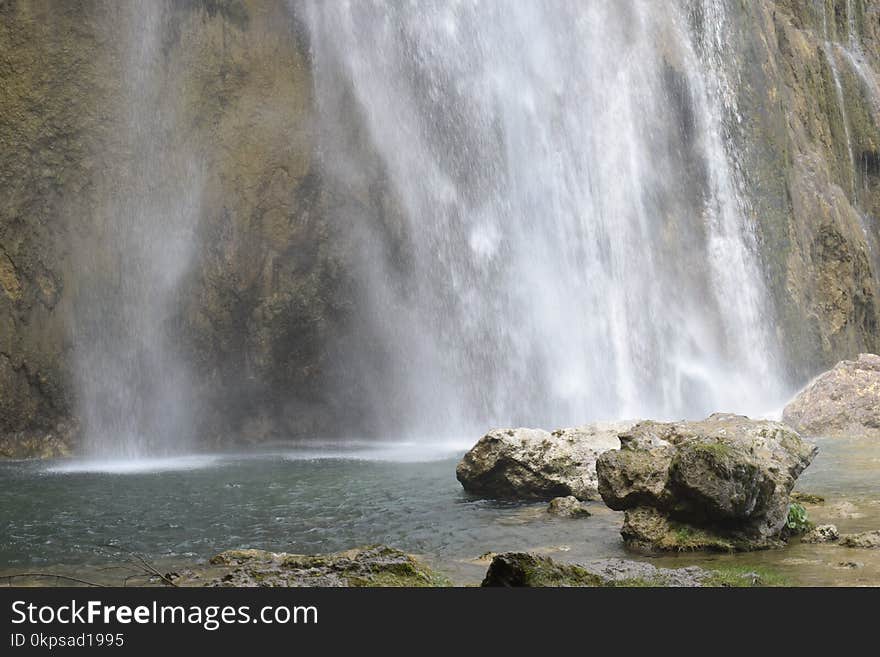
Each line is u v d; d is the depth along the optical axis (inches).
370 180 1170.0
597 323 1278.3
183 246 1071.6
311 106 1144.2
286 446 1072.2
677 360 1316.4
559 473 588.1
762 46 1494.8
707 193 1378.0
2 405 956.6
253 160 1111.6
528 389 1232.8
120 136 1035.9
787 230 1448.1
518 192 1255.5
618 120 1328.7
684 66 1378.0
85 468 838.5
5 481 735.7
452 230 1211.9
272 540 475.2
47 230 992.9
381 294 1171.9
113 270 1028.5
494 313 1225.4
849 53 1824.6
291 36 1138.7
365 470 779.4
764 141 1451.8
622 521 502.0
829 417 909.8
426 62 1215.6
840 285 1524.4
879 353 1621.6
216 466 838.5
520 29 1278.3
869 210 1759.4
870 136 1759.4
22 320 972.6
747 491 410.0
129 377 1035.9
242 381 1111.0
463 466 620.4
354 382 1165.1
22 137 980.6
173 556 438.0
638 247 1320.1
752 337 1376.7
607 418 1264.8
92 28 1020.5
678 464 422.3
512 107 1263.5
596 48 1326.3
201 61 1088.2
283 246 1124.5
